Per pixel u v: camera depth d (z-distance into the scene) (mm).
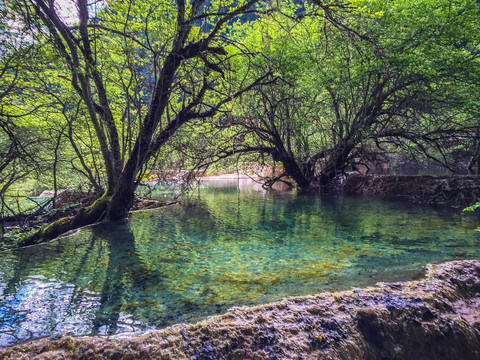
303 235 6754
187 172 13094
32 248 6223
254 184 21469
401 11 10531
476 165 16516
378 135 12883
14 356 2488
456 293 3693
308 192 15133
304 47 11680
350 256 5129
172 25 7996
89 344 2609
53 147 9656
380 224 7516
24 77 7613
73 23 7652
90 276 4516
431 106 12047
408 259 4844
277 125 13609
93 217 8375
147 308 3424
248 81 12328
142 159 8609
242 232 7238
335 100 13430
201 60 8789
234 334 2775
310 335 2861
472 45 11719
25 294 3857
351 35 8305
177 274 4527
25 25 5652
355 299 3373
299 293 3703
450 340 3078
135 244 6332
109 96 10531
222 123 11281
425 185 11602
